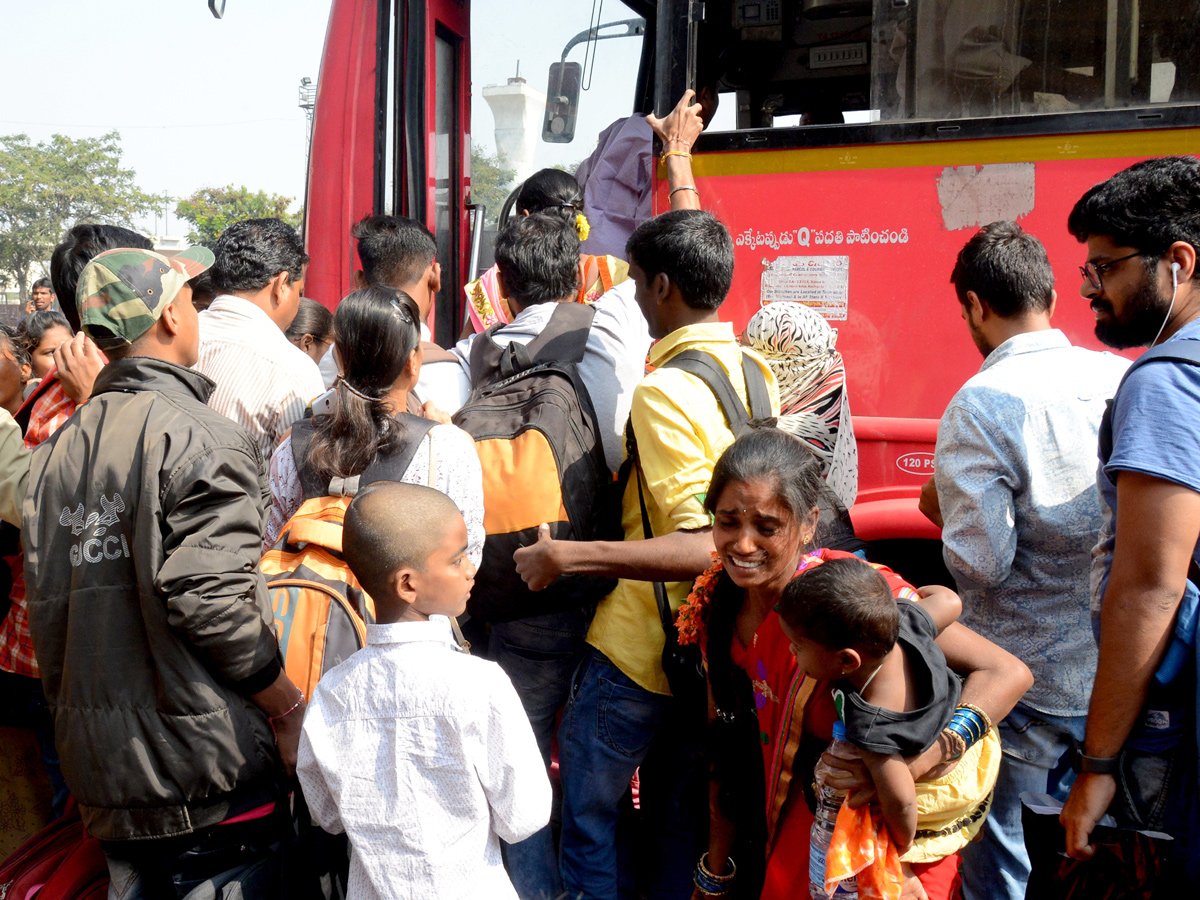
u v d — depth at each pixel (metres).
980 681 1.72
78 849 2.38
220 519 1.91
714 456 2.13
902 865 1.70
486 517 2.33
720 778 1.99
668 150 2.88
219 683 1.96
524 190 3.35
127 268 2.06
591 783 2.38
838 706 1.60
